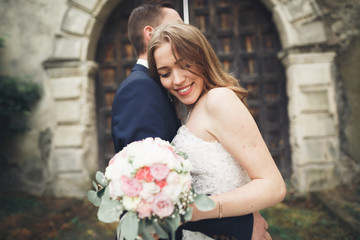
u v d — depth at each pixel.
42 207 4.25
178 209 0.90
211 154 1.09
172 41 1.06
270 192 0.96
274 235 3.27
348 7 4.63
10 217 3.84
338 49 4.59
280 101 5.13
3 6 4.94
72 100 4.79
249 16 5.17
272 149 5.12
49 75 4.82
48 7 4.86
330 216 3.67
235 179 1.09
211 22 5.18
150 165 0.87
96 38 5.06
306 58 4.53
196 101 1.20
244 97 1.17
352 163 4.49
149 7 1.39
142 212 0.86
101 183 1.02
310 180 4.48
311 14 4.52
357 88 4.56
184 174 0.92
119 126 1.14
